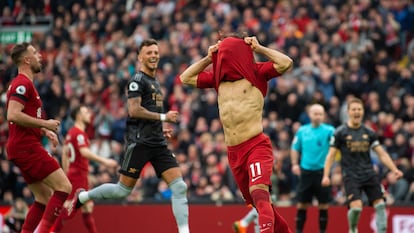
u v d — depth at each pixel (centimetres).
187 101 2528
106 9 3092
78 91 2733
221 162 2234
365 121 2350
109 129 2544
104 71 2767
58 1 3180
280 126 2341
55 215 1291
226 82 1198
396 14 2967
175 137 2461
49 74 2850
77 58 2889
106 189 1377
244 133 1178
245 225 1755
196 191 2184
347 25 2752
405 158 2128
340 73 2548
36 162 1285
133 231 1969
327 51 2655
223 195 2108
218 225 1947
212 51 1207
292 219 1934
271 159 1173
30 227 1332
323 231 1791
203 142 2314
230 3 2997
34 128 1284
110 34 3012
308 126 1795
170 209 1967
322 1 2947
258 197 1143
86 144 1672
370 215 1923
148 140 1337
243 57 1191
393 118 2383
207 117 2484
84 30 3066
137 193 2189
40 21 2680
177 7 3061
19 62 1290
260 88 1193
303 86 2472
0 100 2608
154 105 1355
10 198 2216
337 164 2136
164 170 1348
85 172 1691
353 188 1606
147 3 3153
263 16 2856
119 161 2356
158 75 2678
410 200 2044
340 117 2412
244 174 1189
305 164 1781
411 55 2756
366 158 1622
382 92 2508
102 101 2658
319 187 1772
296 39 2705
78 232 1966
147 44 1352
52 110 2697
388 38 2816
